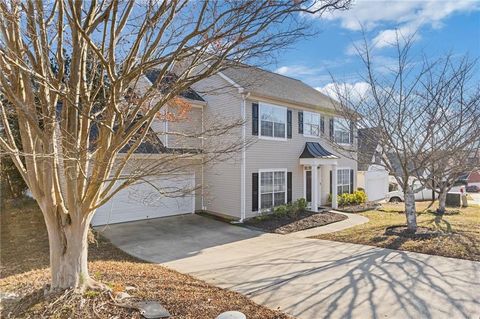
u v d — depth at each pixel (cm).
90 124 505
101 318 438
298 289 595
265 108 1461
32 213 1294
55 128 476
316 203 1586
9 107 589
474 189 3675
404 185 1062
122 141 472
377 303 527
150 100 588
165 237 1075
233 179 1393
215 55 482
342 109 1251
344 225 1307
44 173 478
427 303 525
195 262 797
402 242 938
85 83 511
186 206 1467
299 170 1644
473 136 934
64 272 489
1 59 434
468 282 618
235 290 593
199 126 1425
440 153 1003
